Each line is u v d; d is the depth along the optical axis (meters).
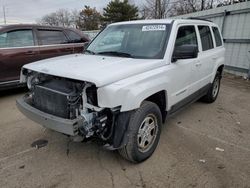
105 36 4.29
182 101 4.09
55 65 3.16
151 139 3.33
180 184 2.84
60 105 2.86
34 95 3.25
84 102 2.72
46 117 2.85
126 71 2.86
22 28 6.18
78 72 2.77
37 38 6.42
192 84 4.36
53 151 3.50
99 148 3.58
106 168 3.12
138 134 3.04
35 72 3.32
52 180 2.88
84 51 4.34
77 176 2.96
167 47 3.54
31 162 3.23
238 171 3.11
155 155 3.42
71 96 2.76
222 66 5.93
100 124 2.74
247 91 7.17
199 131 4.26
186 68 3.96
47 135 3.98
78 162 3.24
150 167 3.15
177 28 3.81
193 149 3.62
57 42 6.83
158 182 2.87
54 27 6.89
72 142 3.75
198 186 2.82
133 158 3.07
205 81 5.02
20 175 2.96
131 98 2.77
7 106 5.43
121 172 3.04
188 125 4.51
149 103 3.13
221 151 3.59
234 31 9.51
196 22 4.60
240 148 3.70
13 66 5.93
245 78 8.88
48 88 2.98
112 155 3.41
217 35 5.75
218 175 3.02
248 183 2.89
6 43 5.86
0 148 3.57
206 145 3.76
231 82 8.38
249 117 5.02
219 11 10.25
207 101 5.81
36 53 6.32
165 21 3.91
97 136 2.85
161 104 3.58
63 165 3.17
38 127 4.28
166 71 3.39
